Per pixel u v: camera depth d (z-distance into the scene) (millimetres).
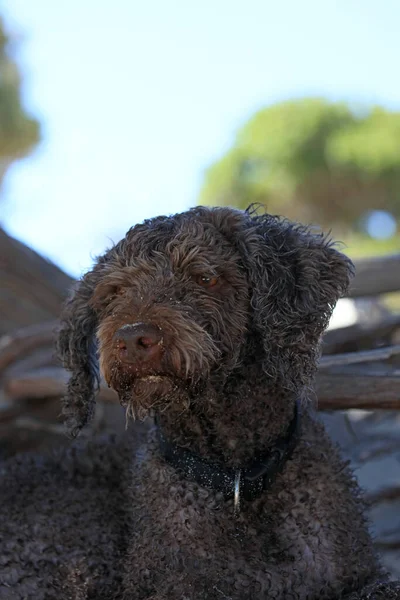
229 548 1274
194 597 1238
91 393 1393
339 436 1764
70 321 1382
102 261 1366
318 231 1384
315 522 1283
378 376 1473
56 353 1409
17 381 1773
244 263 1299
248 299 1294
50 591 1329
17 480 1479
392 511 1687
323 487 1301
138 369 1238
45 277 2066
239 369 1295
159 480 1312
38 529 1380
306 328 1291
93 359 1394
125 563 1321
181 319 1244
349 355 1531
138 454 1390
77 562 1345
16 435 1809
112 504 1432
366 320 1960
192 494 1294
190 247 1283
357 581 1272
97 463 1487
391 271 1857
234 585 1253
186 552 1277
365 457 1750
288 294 1290
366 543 1307
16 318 2043
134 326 1235
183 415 1298
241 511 1293
